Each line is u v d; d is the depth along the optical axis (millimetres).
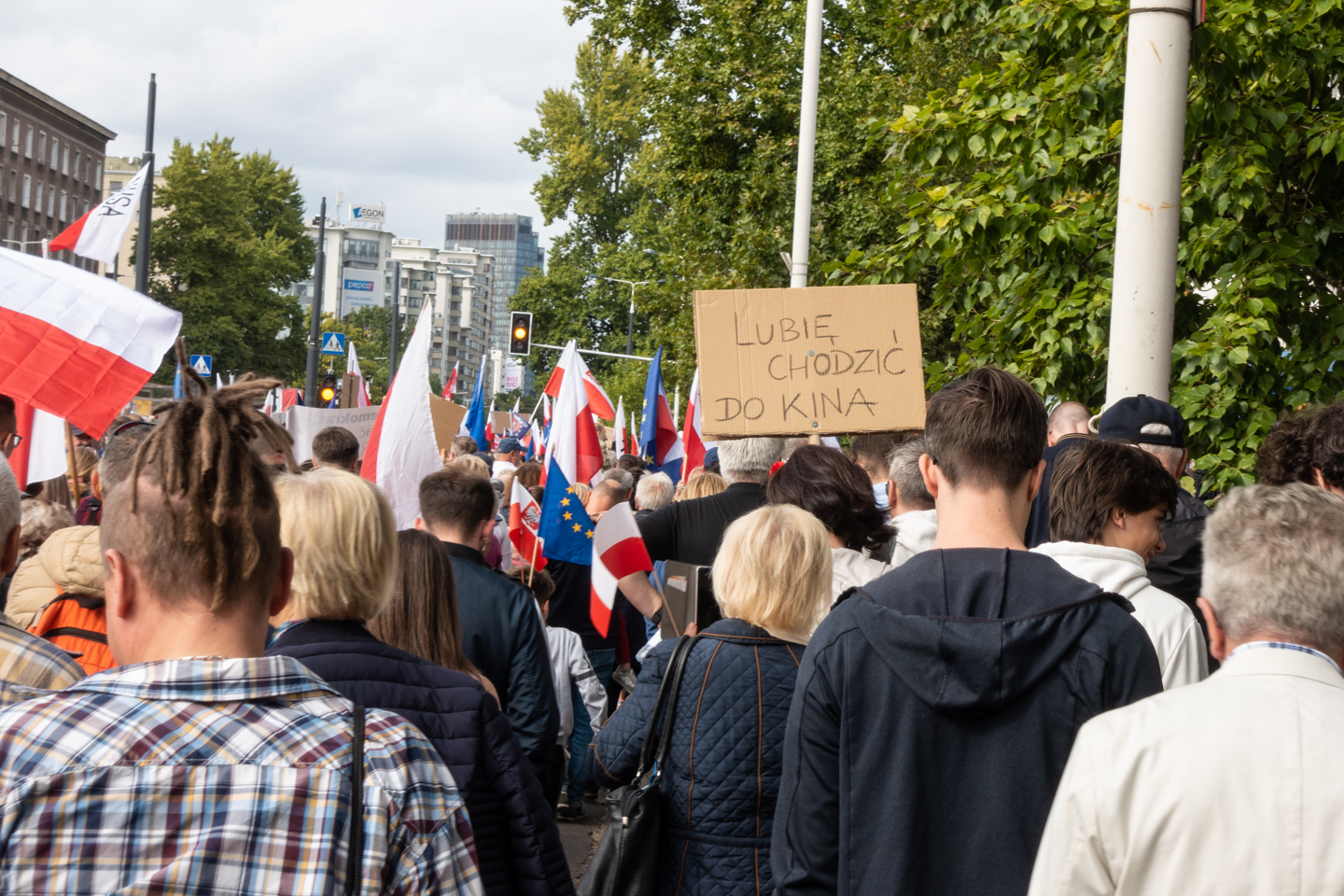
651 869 2984
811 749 2180
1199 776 1671
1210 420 5809
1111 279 6418
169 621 1587
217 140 67688
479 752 2678
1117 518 2971
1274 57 6004
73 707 1479
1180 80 4824
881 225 20547
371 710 1658
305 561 2629
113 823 1420
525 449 21422
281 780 1491
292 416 9000
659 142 25859
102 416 4625
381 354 122625
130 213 9000
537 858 2715
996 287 7129
